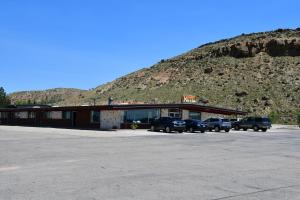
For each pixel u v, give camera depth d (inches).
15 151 945.5
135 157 845.8
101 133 1822.1
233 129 2490.2
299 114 3393.2
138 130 2156.7
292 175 647.1
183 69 5585.6
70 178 577.3
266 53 5403.5
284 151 1048.2
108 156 857.5
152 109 2337.6
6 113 3262.8
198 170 676.1
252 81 4606.3
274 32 6087.6
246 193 499.2
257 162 805.2
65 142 1241.4
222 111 2598.4
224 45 5999.0
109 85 6166.3
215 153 963.3
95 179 572.1
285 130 2524.6
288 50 5334.6
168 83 5191.9
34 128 2311.8
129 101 4648.1
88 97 5807.1
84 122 2402.8
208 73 5152.6
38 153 903.7
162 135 1731.1
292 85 4330.7
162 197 466.3
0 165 703.7
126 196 467.5
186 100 2849.4
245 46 5511.8
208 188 524.1
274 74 4726.9
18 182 543.2
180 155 901.8
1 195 464.1
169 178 590.6
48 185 524.4
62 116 2591.0
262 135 1857.8
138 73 6161.4
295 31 5959.6
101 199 450.9
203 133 2005.4
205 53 5880.9
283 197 481.7
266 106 3914.9
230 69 5113.2
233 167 723.4
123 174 618.8
